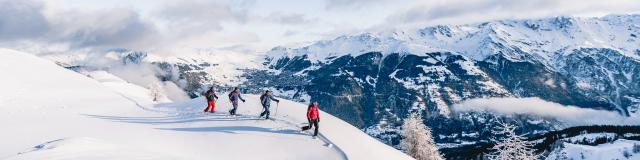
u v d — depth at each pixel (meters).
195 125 30.03
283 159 23.23
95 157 19.03
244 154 23.83
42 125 31.27
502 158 46.78
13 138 27.33
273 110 34.38
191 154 23.66
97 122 32.34
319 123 29.72
